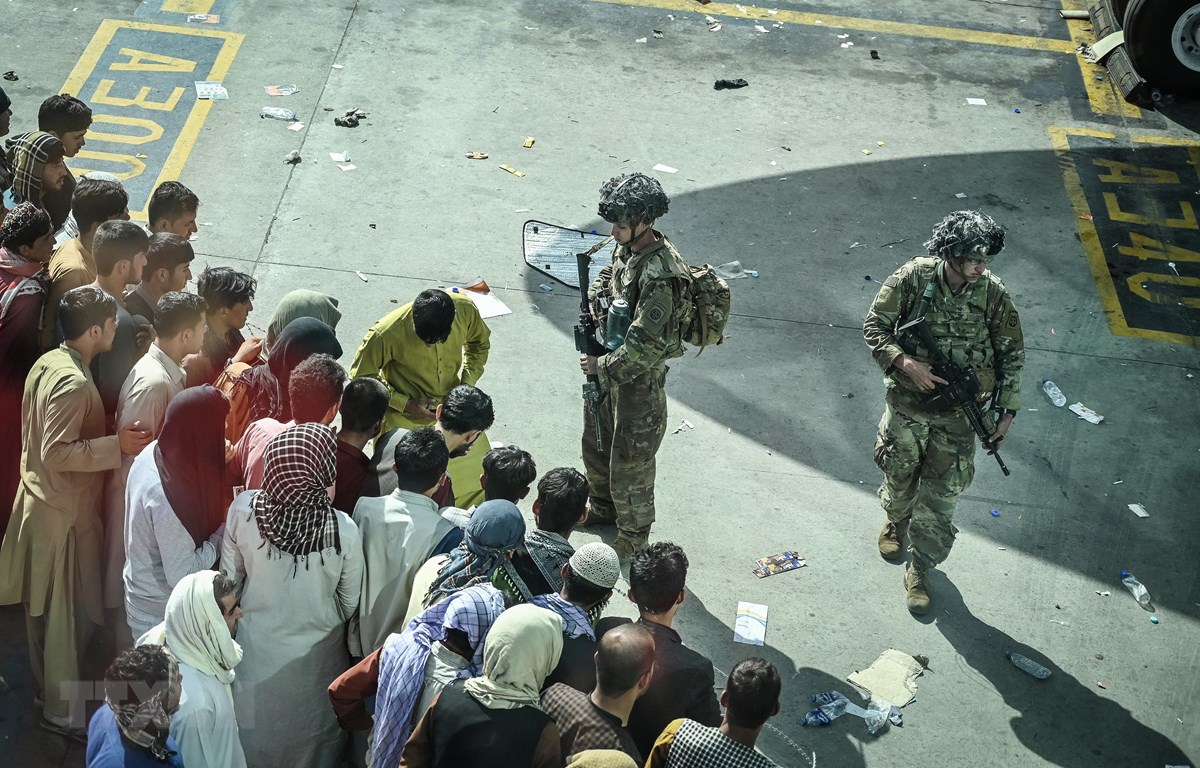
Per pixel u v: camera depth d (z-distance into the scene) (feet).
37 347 16.01
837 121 32.45
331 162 28.84
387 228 26.84
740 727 10.87
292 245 25.94
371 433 14.10
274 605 12.91
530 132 30.83
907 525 19.65
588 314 17.84
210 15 34.30
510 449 13.78
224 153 28.68
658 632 12.23
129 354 15.08
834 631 18.15
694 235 27.55
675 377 23.40
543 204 28.22
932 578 19.25
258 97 30.94
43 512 14.35
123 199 17.19
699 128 31.68
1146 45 33.17
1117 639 18.39
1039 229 28.63
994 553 19.85
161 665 10.63
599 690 10.99
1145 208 29.76
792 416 22.71
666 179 29.48
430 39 34.45
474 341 18.01
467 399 14.97
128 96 30.32
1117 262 27.71
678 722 11.15
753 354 24.18
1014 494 21.08
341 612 13.47
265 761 13.64
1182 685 17.67
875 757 16.11
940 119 32.89
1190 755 16.58
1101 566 19.75
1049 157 31.50
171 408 12.88
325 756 13.93
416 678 11.79
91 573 15.11
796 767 15.81
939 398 17.01
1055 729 16.78
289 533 12.49
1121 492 21.33
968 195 29.76
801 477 21.31
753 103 32.96
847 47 36.01
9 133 28.19
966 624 18.43
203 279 16.12
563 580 12.49
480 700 10.78
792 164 30.50
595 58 34.37
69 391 13.66
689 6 37.60
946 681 17.42
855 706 16.83
